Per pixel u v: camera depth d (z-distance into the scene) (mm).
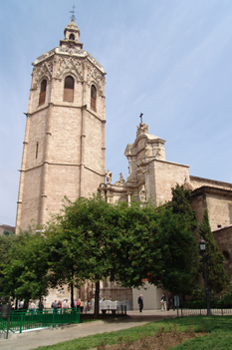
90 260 20828
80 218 23734
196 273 25531
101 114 56125
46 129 48469
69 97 51938
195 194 31078
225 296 22781
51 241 23609
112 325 18547
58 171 46812
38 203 44781
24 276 22844
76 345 11383
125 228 23281
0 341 14891
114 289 41344
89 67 55656
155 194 41781
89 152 50438
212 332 11727
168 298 29609
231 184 49688
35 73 54812
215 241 26281
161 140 48969
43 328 17562
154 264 21328
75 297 39875
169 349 9398
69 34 61250
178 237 22875
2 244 35094
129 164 53438
